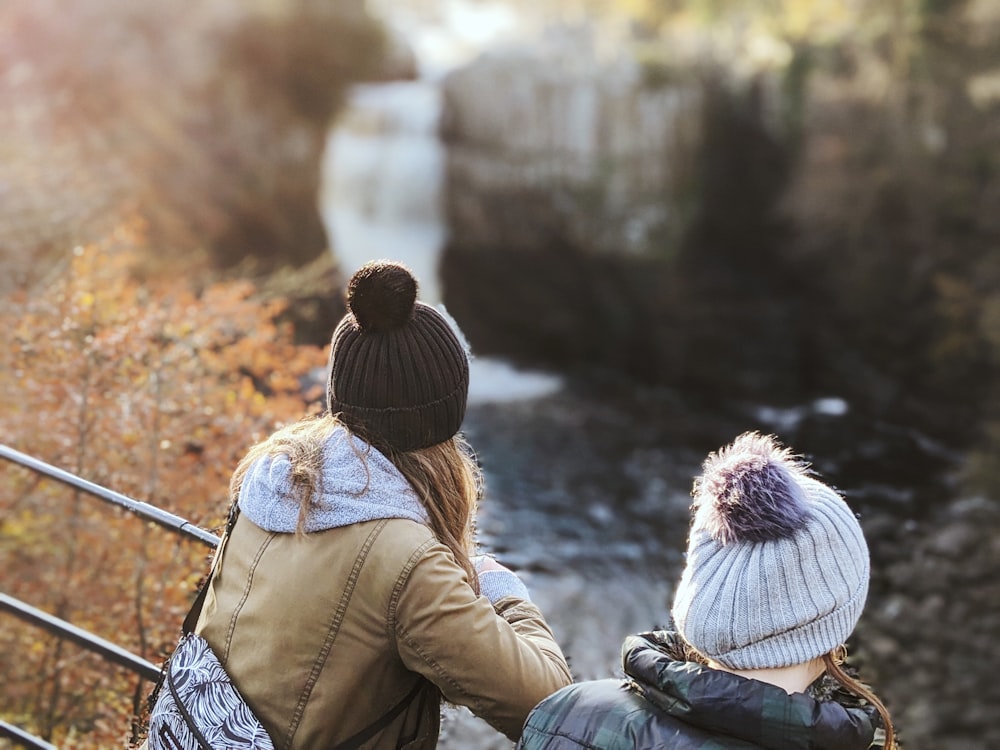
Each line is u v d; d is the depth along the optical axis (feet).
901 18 40.65
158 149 35.40
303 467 4.84
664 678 4.30
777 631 4.20
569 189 47.19
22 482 12.85
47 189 19.67
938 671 16.02
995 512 18.61
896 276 38.78
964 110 37.93
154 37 37.47
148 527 11.99
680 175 45.85
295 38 44.60
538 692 4.76
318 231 45.62
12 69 28.53
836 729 4.07
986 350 33.96
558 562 22.49
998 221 36.52
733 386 41.78
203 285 26.16
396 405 4.94
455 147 49.98
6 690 12.21
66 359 12.57
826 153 41.68
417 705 5.12
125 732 10.03
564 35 50.72
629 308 46.42
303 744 4.72
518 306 49.06
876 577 17.20
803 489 4.37
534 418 37.24
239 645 4.84
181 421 12.97
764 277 44.11
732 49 47.52
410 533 4.79
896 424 23.95
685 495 28.68
